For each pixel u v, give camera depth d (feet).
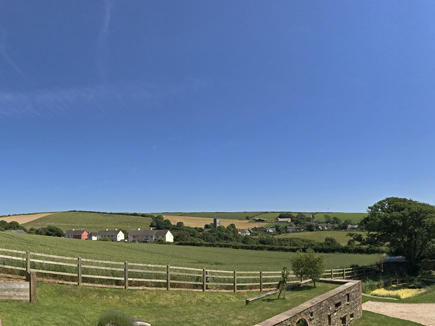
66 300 45.62
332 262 154.92
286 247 214.48
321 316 53.57
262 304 56.95
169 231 359.25
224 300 62.49
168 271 61.00
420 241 136.87
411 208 131.03
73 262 59.62
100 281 54.03
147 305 52.24
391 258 154.30
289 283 83.41
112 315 36.01
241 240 320.09
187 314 50.49
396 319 64.59
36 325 33.86
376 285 108.17
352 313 64.54
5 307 35.83
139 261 82.94
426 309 71.77
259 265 124.16
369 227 142.00
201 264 107.65
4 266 44.80
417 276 131.03
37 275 48.73
